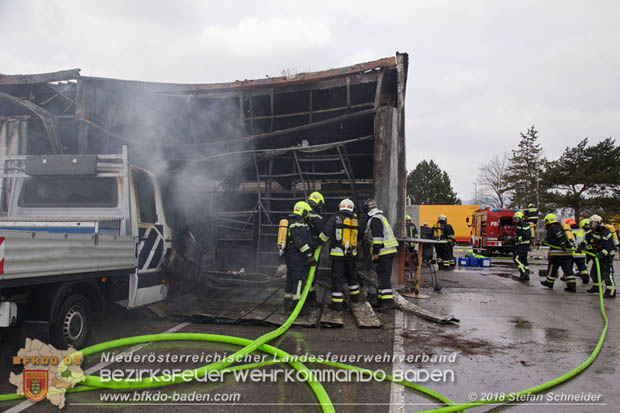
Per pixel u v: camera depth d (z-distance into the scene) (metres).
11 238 3.04
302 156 9.77
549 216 9.77
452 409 2.98
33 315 3.64
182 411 3.00
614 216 38.84
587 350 4.63
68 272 3.71
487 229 22.28
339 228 6.24
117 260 4.55
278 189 10.32
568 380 3.71
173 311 5.78
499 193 48.09
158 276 5.66
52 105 8.81
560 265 9.68
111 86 8.05
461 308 7.00
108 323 5.48
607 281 8.49
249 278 8.36
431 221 33.34
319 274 8.47
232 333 5.08
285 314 5.80
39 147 8.67
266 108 9.03
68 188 5.29
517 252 11.40
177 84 8.17
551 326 5.76
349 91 7.91
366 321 5.58
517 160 47.66
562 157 41.09
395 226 7.87
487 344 4.80
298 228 5.86
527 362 4.17
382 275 6.55
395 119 7.82
